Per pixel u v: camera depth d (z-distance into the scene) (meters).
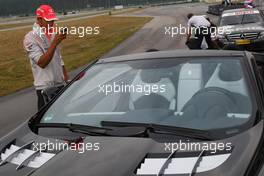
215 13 57.34
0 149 2.98
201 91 3.33
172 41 26.16
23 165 2.65
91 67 4.05
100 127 3.07
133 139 2.79
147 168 2.41
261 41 14.90
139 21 56.78
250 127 2.85
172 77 3.53
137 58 3.92
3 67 20.05
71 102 3.53
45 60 5.36
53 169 2.47
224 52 3.79
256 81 3.35
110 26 48.06
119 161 2.49
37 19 5.50
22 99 11.06
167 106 3.24
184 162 2.45
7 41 40.16
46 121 3.32
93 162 2.50
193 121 3.01
